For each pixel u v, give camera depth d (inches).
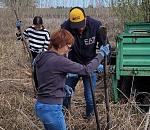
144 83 203.3
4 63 321.1
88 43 163.5
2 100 203.3
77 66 115.0
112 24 459.5
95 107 144.3
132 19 345.4
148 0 319.9
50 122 116.8
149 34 171.5
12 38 476.7
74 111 192.7
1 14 598.5
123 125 161.2
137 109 178.7
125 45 175.2
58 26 533.6
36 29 248.5
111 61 213.2
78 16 151.0
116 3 356.8
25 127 171.6
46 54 116.9
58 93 116.4
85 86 169.3
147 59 175.2
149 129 157.9
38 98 118.9
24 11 588.1
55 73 114.2
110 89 216.1
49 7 593.3
